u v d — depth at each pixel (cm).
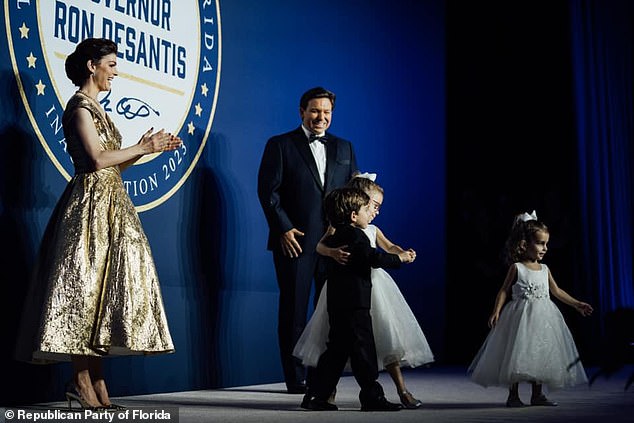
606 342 373
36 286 457
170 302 586
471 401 537
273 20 685
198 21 620
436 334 861
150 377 569
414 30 848
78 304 441
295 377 583
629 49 991
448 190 924
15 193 494
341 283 472
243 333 643
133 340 448
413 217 836
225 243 632
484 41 952
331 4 745
